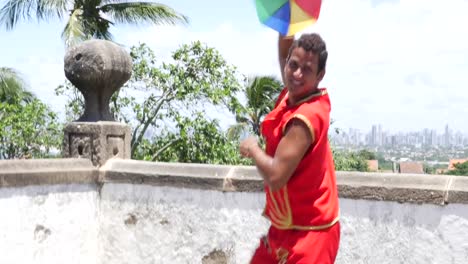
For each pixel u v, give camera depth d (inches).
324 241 127.0
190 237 200.2
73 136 218.5
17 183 194.1
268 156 123.0
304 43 123.0
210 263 197.0
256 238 188.4
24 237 197.3
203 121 586.9
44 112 609.3
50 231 203.9
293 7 137.2
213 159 584.1
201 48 615.5
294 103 125.6
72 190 209.5
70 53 216.7
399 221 167.5
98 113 218.7
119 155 220.2
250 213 189.5
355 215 173.6
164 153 598.5
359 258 173.2
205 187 196.7
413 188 164.7
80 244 212.4
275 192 128.4
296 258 127.6
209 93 593.6
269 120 127.9
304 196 125.8
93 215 215.9
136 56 614.9
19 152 604.1
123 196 212.5
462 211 159.0
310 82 123.3
